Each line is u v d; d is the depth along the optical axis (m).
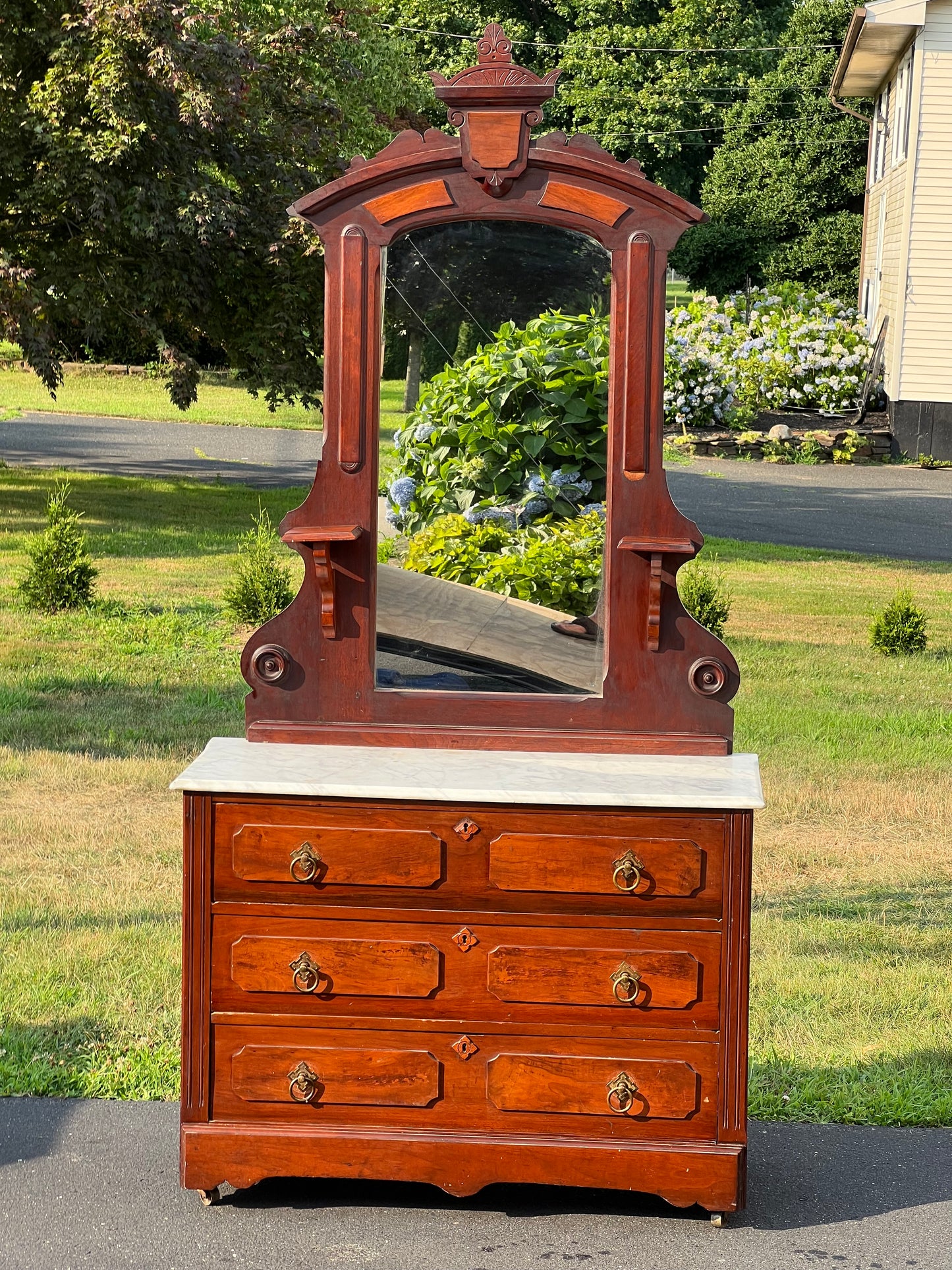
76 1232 3.03
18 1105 3.57
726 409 22.16
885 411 22.55
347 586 3.26
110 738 6.94
